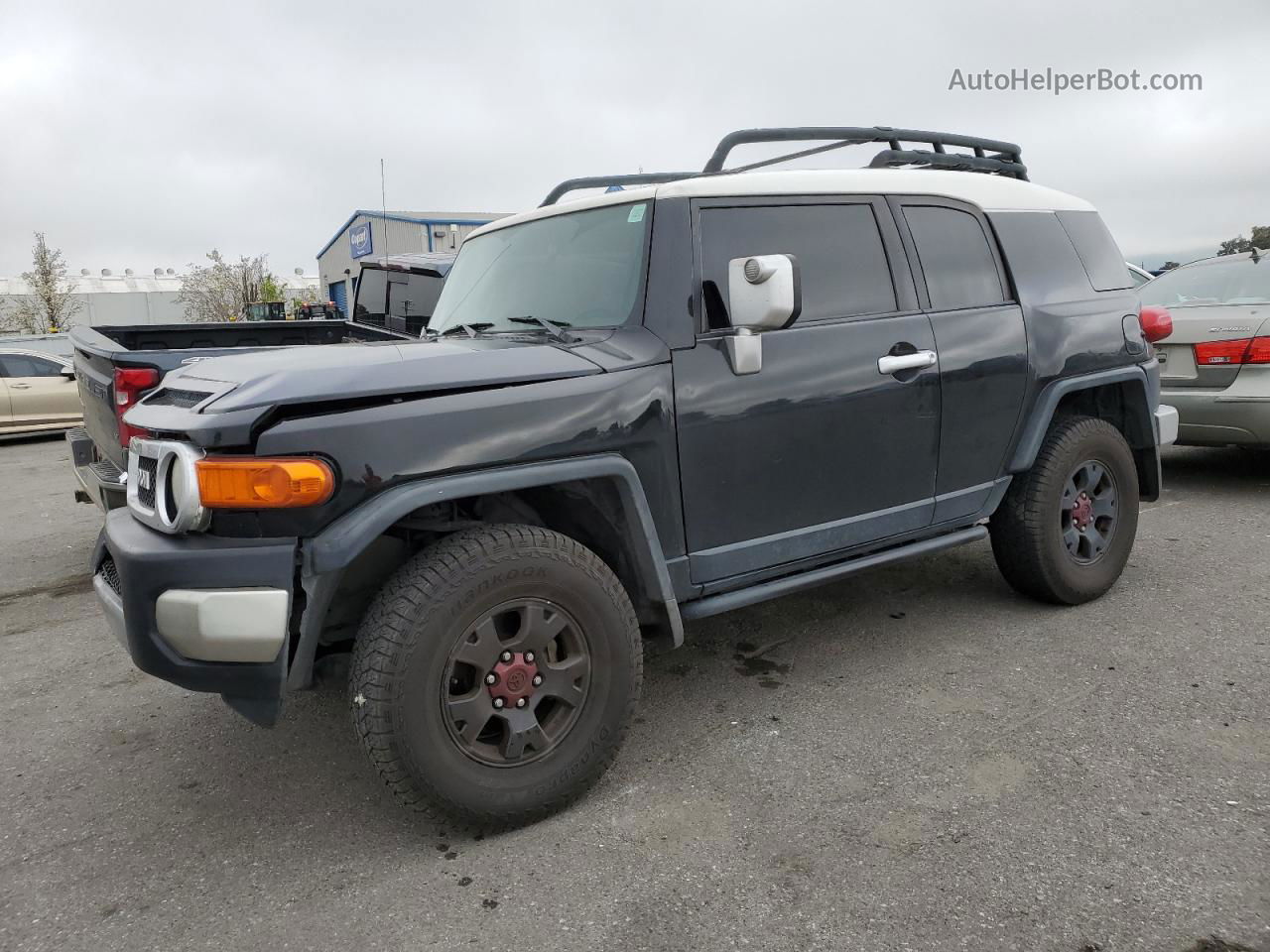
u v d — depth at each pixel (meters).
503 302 3.39
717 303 3.03
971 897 2.20
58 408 12.93
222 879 2.46
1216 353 5.80
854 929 2.11
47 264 40.19
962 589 4.52
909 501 3.51
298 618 2.40
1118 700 3.22
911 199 3.61
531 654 2.56
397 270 8.88
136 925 2.28
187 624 2.28
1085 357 3.99
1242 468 6.99
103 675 4.04
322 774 3.03
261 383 2.41
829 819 2.58
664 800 2.73
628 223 3.09
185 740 3.34
